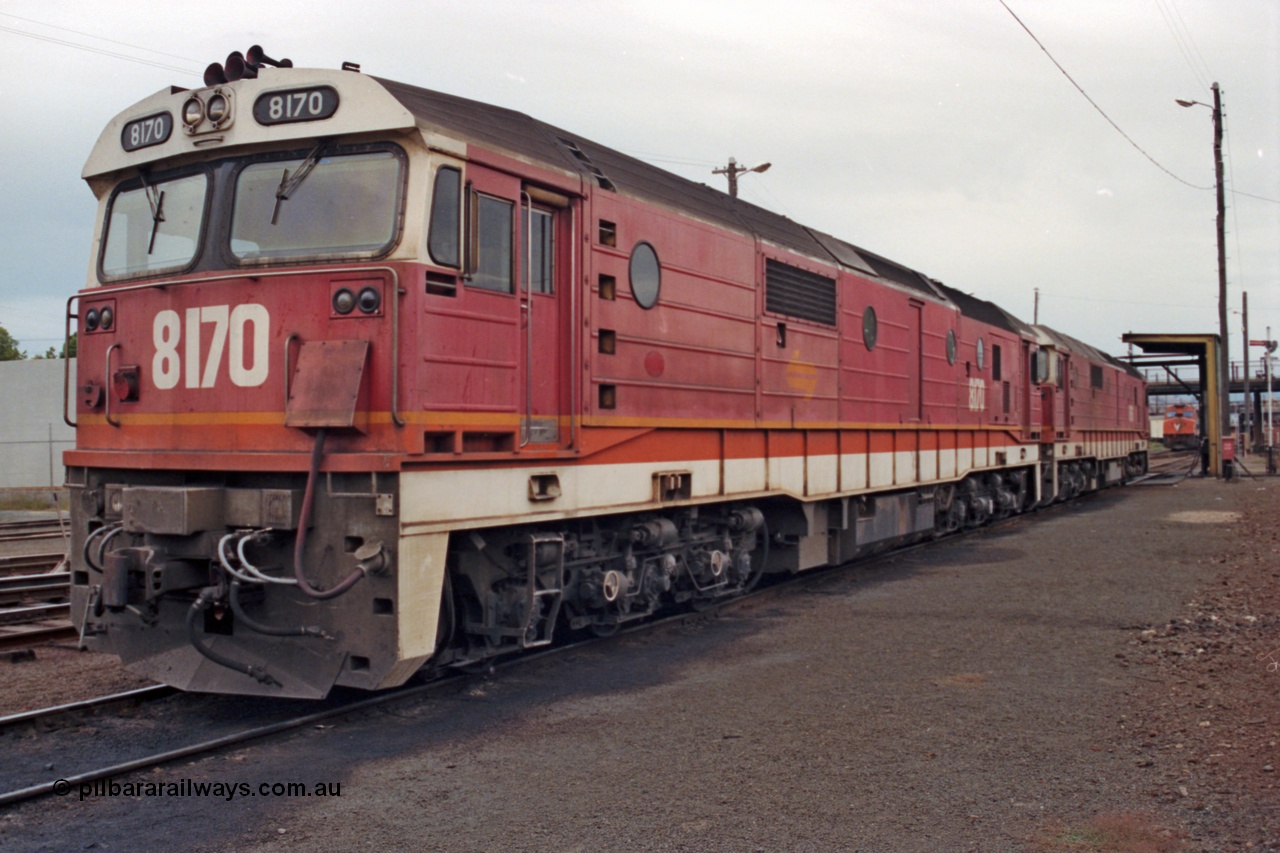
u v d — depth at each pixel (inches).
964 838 175.6
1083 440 1013.8
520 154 271.9
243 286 246.7
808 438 439.5
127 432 266.7
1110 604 402.3
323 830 180.4
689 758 219.1
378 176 242.7
